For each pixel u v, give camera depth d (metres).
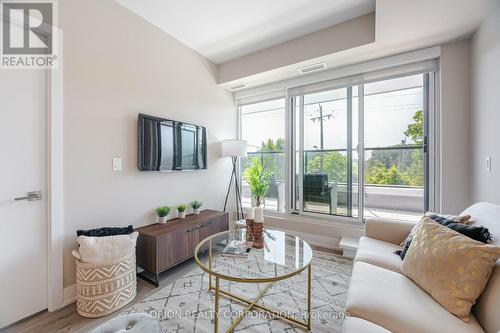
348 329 0.94
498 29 1.75
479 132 2.05
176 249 2.26
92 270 1.64
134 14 2.33
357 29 2.44
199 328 1.52
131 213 2.30
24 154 1.63
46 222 1.73
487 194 1.92
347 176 3.07
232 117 3.86
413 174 2.74
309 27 2.61
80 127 1.90
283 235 2.13
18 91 1.61
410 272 1.32
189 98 3.01
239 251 1.80
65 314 1.69
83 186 1.92
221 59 3.37
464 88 2.29
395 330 0.97
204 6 2.25
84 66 1.92
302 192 3.40
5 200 1.56
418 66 2.57
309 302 1.57
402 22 2.04
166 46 2.68
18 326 1.56
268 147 3.75
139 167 2.31
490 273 1.04
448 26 2.09
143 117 2.35
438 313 1.05
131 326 1.21
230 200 3.75
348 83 2.98
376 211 3.21
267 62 3.06
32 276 1.67
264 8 2.29
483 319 1.00
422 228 1.44
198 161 3.05
